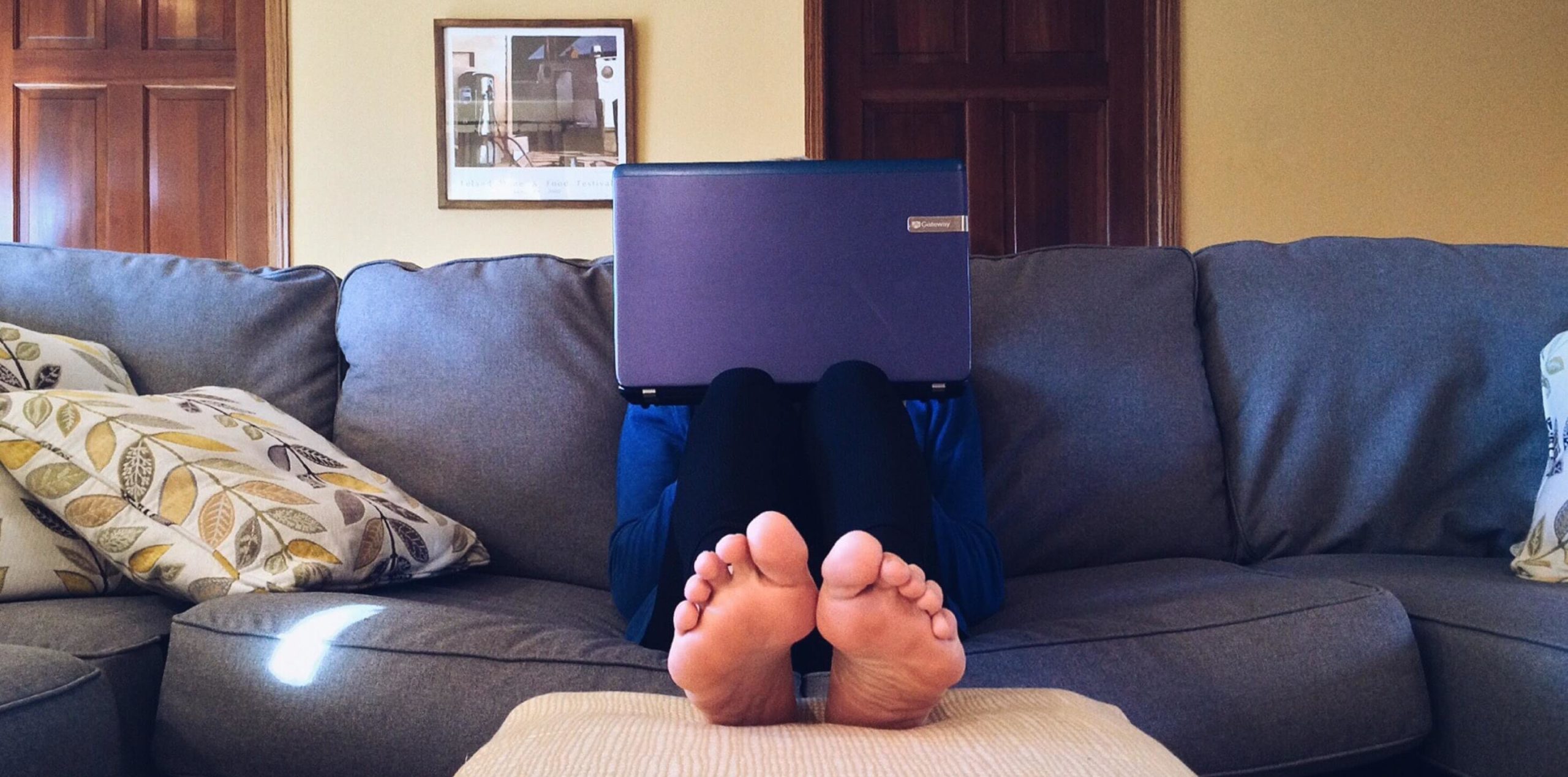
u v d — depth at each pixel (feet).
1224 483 5.36
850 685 2.59
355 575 3.90
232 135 11.57
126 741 3.23
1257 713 3.39
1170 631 3.51
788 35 11.72
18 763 2.62
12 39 11.48
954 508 4.09
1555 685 3.34
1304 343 5.37
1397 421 5.24
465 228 11.71
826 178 3.80
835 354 3.80
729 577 2.50
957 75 11.96
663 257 3.80
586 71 11.64
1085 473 5.10
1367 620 3.66
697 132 11.72
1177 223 11.88
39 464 3.71
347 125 11.59
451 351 5.06
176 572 3.62
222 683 3.18
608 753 2.25
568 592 4.61
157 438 3.84
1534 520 4.49
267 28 11.48
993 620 4.08
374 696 3.10
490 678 3.16
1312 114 11.98
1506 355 5.30
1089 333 5.31
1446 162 12.09
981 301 5.38
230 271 5.31
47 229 11.53
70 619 3.38
